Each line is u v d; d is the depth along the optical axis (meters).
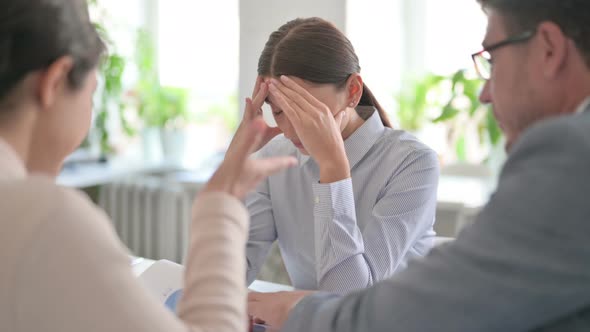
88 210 0.60
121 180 3.29
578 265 0.66
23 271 0.55
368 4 2.83
